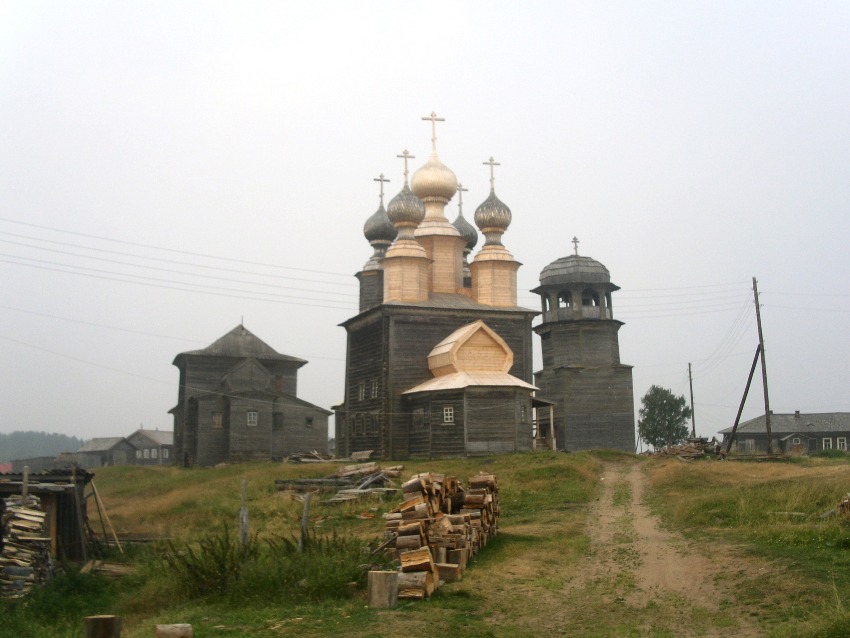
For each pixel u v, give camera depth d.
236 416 71.19
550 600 19.16
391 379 60.38
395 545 22.89
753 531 25.95
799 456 57.94
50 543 29.05
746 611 17.55
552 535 28.62
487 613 17.91
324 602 19.67
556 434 77.50
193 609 20.23
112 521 41.41
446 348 59.06
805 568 19.78
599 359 78.19
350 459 60.81
